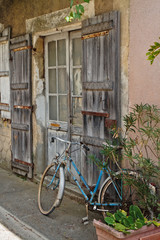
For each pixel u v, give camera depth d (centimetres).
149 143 341
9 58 565
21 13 537
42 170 536
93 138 402
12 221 384
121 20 361
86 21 400
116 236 269
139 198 330
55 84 507
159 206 309
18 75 546
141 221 281
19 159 562
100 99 388
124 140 332
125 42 359
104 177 387
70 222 382
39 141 528
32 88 521
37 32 503
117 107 367
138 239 276
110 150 336
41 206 416
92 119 403
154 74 333
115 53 362
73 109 476
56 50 496
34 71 515
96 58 389
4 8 581
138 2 343
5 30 579
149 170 304
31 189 503
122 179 332
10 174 591
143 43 340
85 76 410
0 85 616
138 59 347
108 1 377
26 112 532
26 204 440
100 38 381
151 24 331
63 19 448
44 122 532
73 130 474
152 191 313
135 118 348
